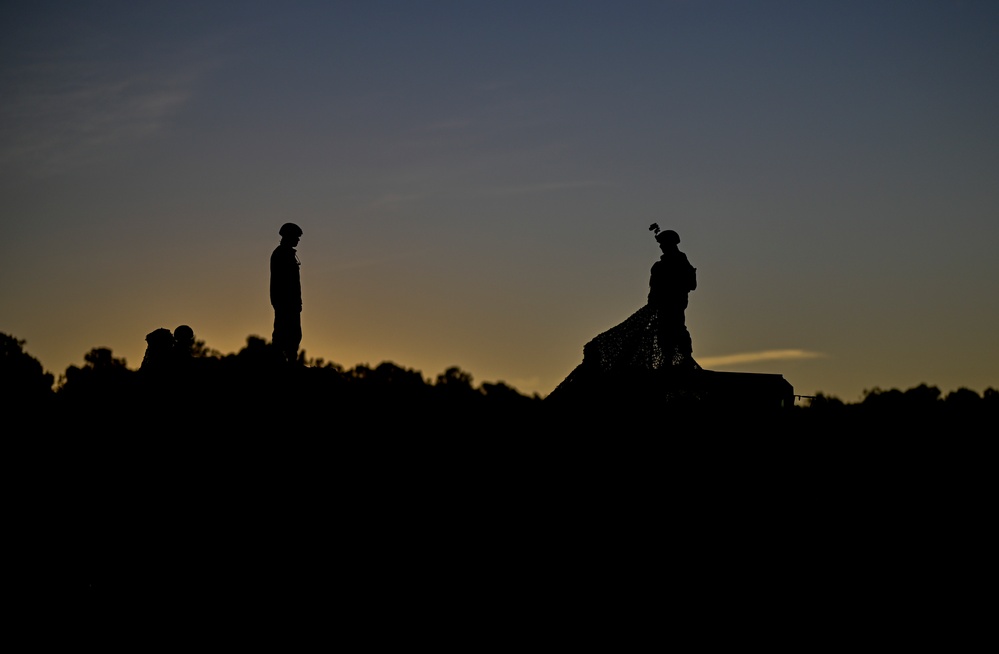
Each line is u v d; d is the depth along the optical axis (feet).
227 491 133.18
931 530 121.49
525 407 143.33
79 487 136.26
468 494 129.39
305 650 111.65
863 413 141.69
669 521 117.08
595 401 128.98
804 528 117.91
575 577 114.21
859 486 126.72
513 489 127.75
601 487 122.42
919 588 112.47
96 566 125.39
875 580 112.68
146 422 142.72
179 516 130.41
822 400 138.82
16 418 149.89
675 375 128.16
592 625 108.47
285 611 117.19
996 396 178.70
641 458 123.03
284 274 150.00
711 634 105.81
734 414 128.06
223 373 148.25
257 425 141.28
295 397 146.10
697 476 121.60
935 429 141.79
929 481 130.82
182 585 122.01
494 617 112.06
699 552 114.11
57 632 116.67
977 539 120.06
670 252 130.41
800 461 126.82
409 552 122.72
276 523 128.47
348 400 148.66
